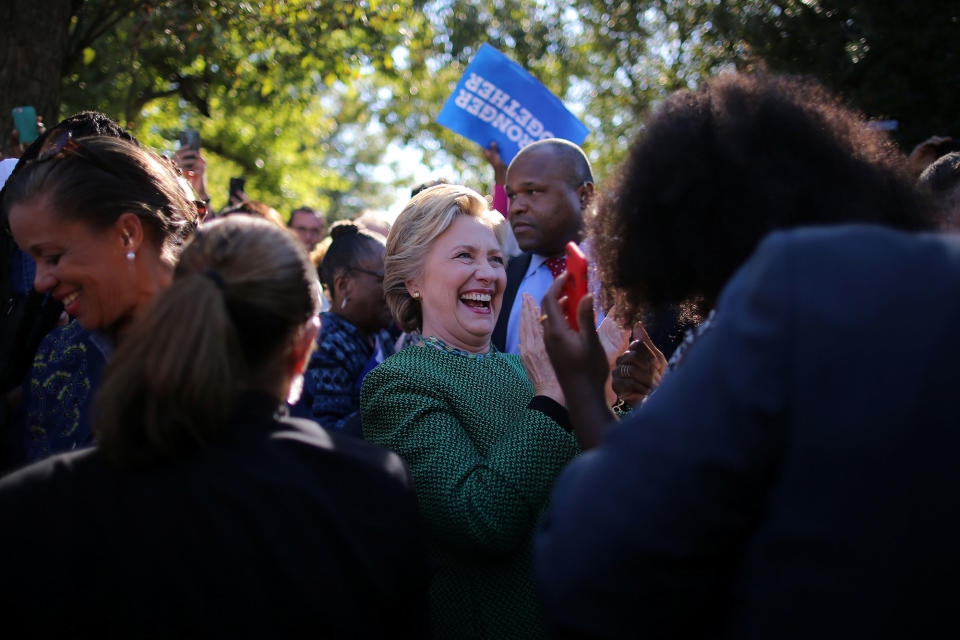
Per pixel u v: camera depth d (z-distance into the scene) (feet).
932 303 2.88
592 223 4.62
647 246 4.06
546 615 3.25
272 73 28.55
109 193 5.29
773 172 3.77
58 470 3.90
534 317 5.87
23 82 19.34
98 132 6.44
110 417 3.73
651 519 2.96
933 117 24.31
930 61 24.54
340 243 11.50
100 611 3.69
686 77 37.96
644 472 3.02
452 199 6.68
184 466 3.84
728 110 3.99
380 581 4.08
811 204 3.73
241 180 17.39
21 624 3.69
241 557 3.76
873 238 3.07
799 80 4.29
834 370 2.87
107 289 5.39
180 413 3.72
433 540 5.78
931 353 2.83
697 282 4.04
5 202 5.50
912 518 2.78
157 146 37.47
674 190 3.86
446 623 5.70
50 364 6.09
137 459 3.76
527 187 10.91
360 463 4.25
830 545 2.82
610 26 41.32
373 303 11.27
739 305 3.10
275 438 4.10
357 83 51.21
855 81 25.72
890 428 2.80
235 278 4.00
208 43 25.45
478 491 5.42
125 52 28.45
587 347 4.64
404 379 6.04
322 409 10.23
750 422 2.93
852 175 3.80
